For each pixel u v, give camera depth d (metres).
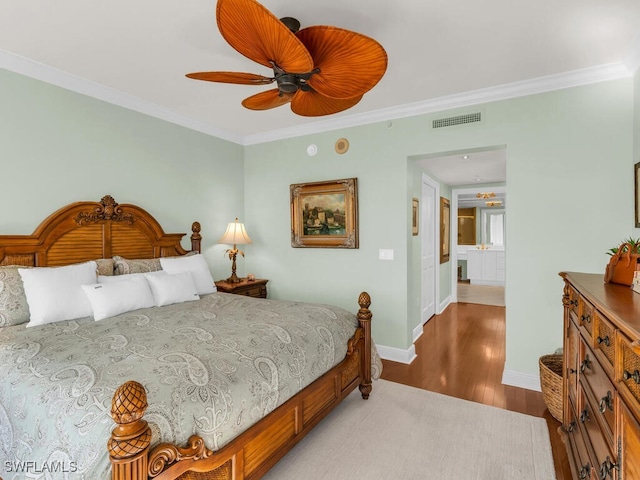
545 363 2.62
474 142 3.08
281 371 1.81
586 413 1.58
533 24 2.02
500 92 2.93
